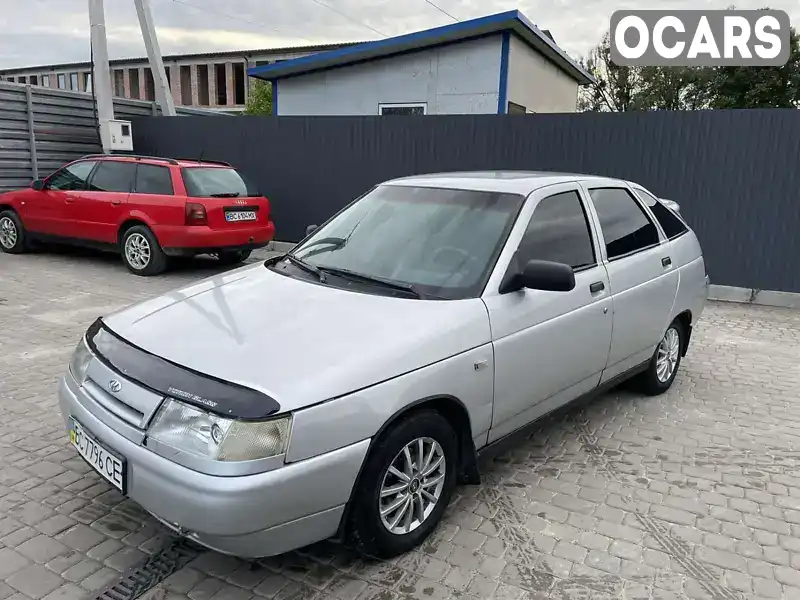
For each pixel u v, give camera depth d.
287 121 11.08
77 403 2.82
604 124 8.83
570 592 2.72
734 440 4.30
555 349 3.54
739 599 2.71
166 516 2.39
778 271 8.30
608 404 4.91
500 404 3.24
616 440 4.26
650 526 3.24
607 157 8.90
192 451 2.35
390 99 13.27
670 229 5.02
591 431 4.40
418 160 10.16
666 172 8.61
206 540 2.39
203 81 45.88
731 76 27.86
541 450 4.09
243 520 2.29
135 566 2.80
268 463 2.32
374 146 10.44
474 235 3.51
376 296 3.17
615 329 4.07
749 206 8.29
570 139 9.07
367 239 3.76
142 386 2.57
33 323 6.50
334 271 3.52
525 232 3.53
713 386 5.37
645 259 4.46
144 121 12.42
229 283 3.49
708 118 8.26
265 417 2.33
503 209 3.62
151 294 7.97
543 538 3.11
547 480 3.69
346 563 2.87
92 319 6.72
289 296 3.20
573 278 3.12
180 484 2.32
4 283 8.31
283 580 2.75
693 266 5.11
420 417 2.82
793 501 3.52
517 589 2.73
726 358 6.16
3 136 11.48
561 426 4.48
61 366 5.23
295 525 2.43
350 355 2.64
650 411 4.78
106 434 2.59
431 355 2.84
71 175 9.76
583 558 2.96
